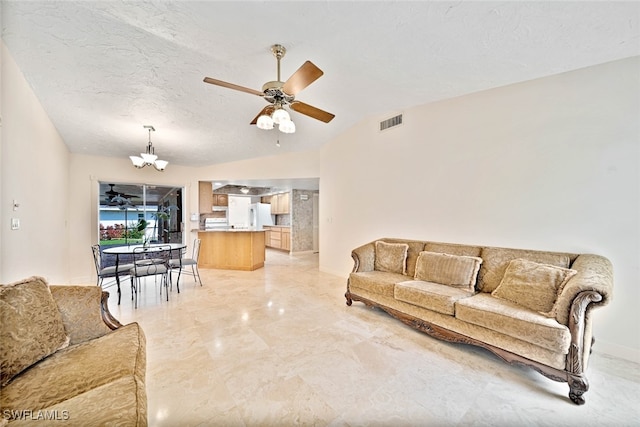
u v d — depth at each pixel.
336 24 1.92
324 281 4.59
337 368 1.99
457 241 3.18
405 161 3.75
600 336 2.21
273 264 6.25
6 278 2.12
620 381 1.83
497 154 2.84
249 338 2.46
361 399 1.67
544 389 1.77
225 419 1.50
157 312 3.12
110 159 4.97
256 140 4.80
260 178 5.85
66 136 3.90
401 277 3.12
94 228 4.78
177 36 2.10
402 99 3.33
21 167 2.43
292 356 2.15
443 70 2.53
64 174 4.13
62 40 2.12
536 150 2.57
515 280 2.27
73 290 1.70
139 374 1.33
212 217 8.47
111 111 3.33
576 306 1.68
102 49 2.25
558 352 1.70
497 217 2.84
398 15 1.81
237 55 2.36
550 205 2.49
